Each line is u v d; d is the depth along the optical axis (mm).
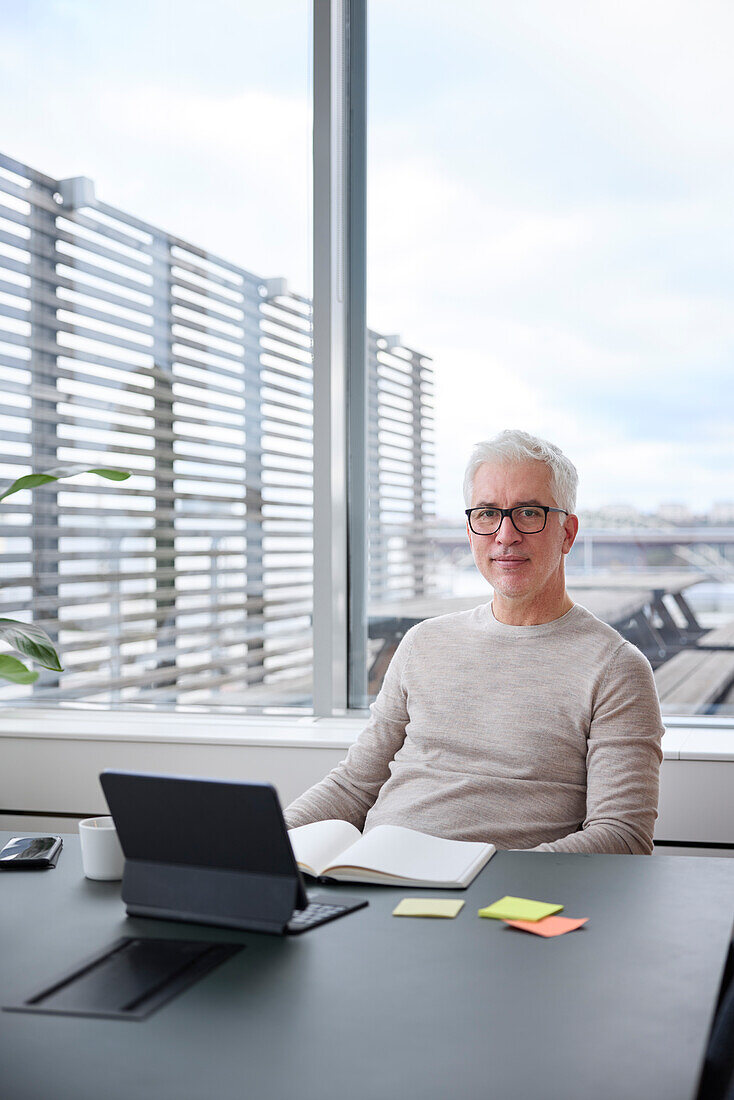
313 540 2799
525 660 1864
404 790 1872
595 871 1405
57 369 3039
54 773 2609
